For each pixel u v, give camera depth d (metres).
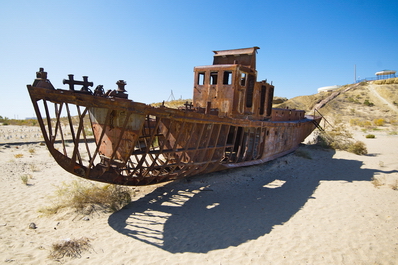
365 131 27.84
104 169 6.32
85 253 4.84
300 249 4.98
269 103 12.61
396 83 65.81
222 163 9.22
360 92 63.25
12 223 6.02
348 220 6.24
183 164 7.42
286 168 11.73
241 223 6.22
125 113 6.02
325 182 9.55
